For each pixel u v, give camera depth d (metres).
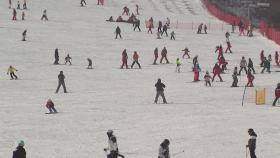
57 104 95.00
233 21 196.12
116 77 121.56
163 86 95.75
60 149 68.25
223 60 129.88
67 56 132.50
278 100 99.19
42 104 95.06
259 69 136.38
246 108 92.44
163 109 91.25
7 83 112.75
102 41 160.00
